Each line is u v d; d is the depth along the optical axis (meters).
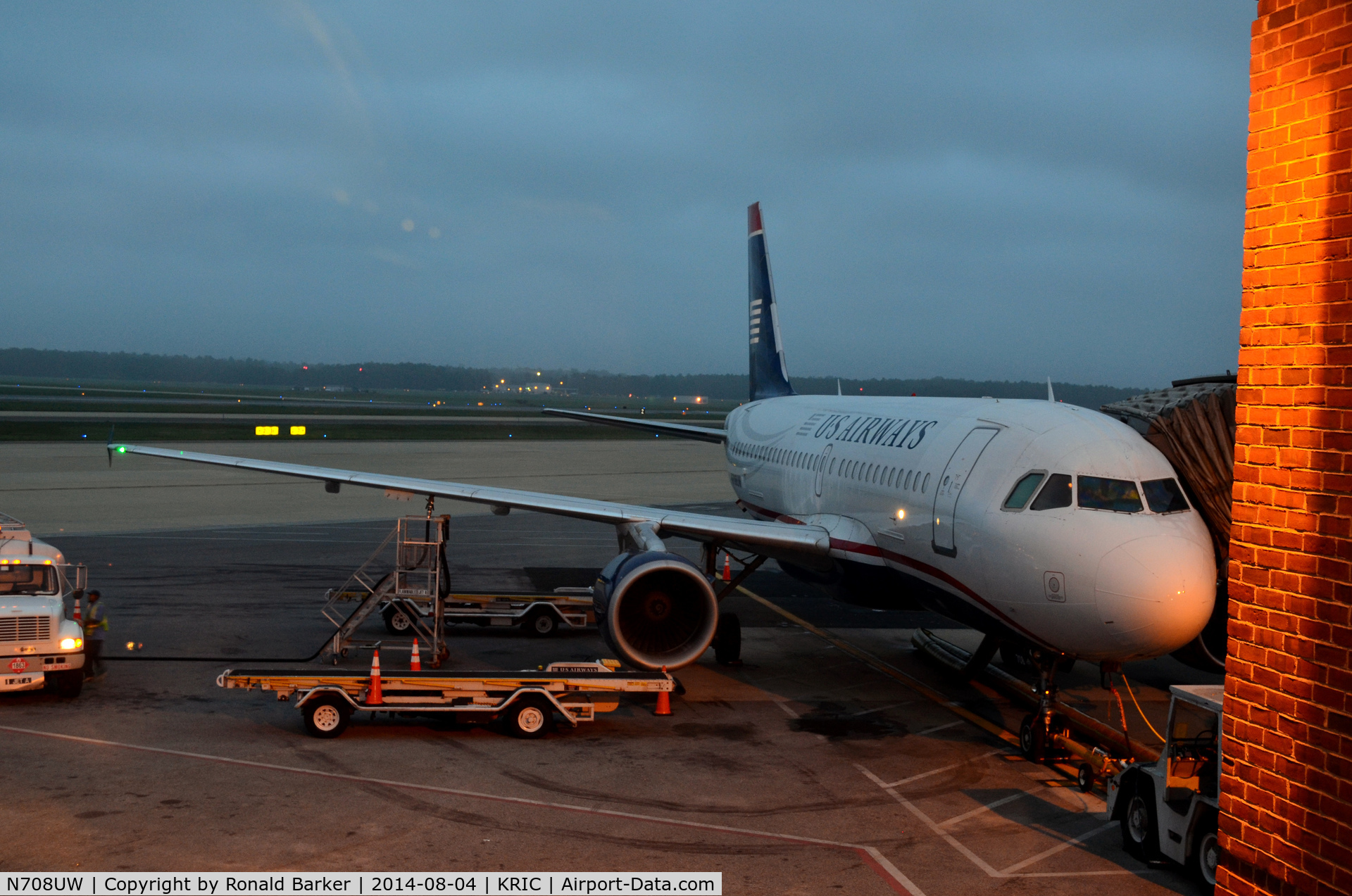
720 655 20.67
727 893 10.26
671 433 32.16
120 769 13.31
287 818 11.82
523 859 10.91
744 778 13.77
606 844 11.39
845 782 13.76
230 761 13.80
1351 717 6.76
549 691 15.61
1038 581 13.55
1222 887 8.09
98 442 73.69
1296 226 7.30
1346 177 6.87
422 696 15.45
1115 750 14.12
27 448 67.88
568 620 23.08
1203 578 12.55
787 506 23.47
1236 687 7.96
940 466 16.27
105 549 32.03
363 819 11.88
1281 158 7.45
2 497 44.28
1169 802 11.02
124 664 18.95
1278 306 7.49
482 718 15.34
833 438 21.64
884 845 11.66
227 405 144.75
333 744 14.75
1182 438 14.52
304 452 68.81
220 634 21.52
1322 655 7.05
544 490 50.81
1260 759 7.66
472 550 34.56
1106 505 13.41
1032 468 14.31
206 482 53.12
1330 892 6.94
